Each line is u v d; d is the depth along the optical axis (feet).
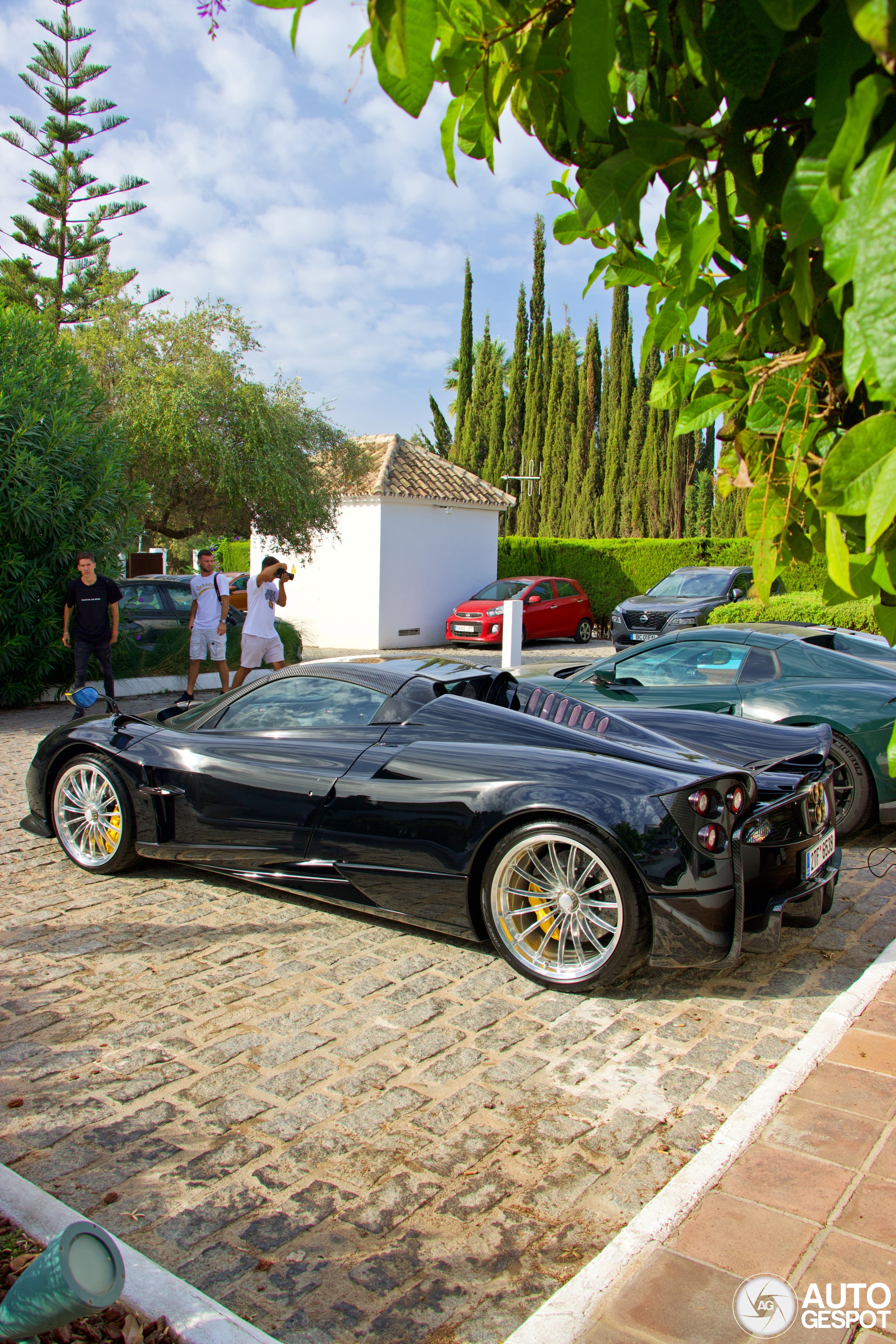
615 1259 6.95
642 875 11.32
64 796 17.21
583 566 84.07
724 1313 6.38
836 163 2.44
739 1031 11.21
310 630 69.67
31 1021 11.40
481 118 3.97
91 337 51.75
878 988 11.93
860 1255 6.94
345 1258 7.33
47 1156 8.70
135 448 48.52
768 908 12.26
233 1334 6.31
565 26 3.50
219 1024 11.35
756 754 14.60
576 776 12.14
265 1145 8.87
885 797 18.76
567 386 131.95
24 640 35.35
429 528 69.56
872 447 2.70
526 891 12.61
